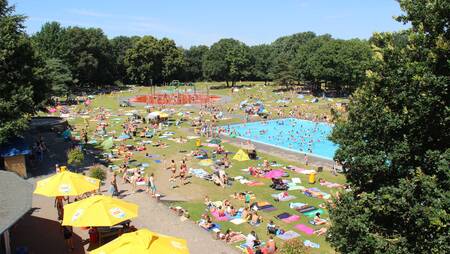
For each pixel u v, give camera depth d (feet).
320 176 129.39
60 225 76.02
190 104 305.53
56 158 134.41
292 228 87.86
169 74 464.65
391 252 44.32
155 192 104.63
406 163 47.70
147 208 90.12
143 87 441.27
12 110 109.91
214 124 223.92
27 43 121.49
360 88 55.16
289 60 477.36
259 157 155.12
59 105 283.38
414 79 44.09
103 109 270.46
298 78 409.49
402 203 43.34
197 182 120.88
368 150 50.60
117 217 63.46
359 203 50.26
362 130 51.98
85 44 381.81
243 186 117.60
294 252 66.69
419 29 46.50
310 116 250.98
